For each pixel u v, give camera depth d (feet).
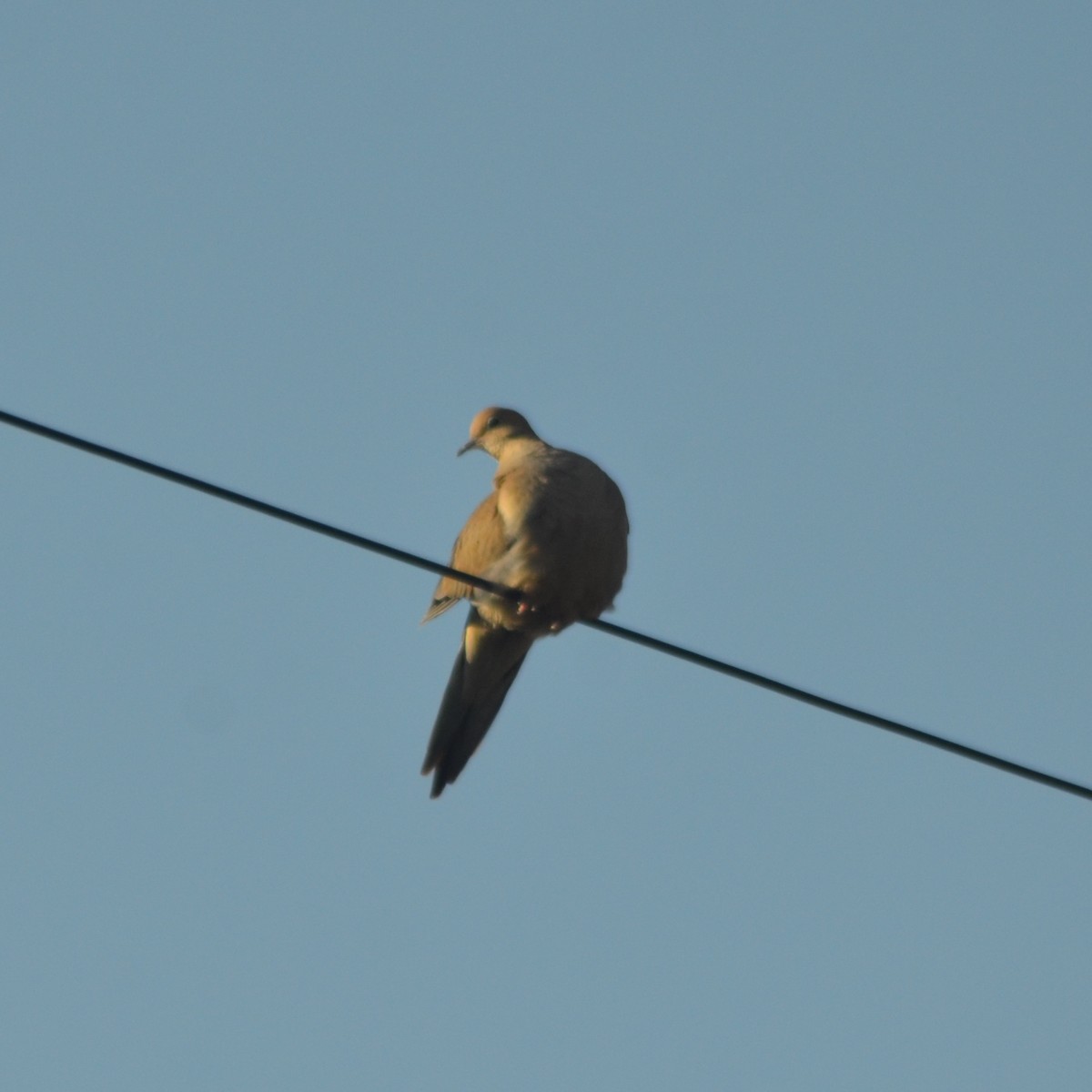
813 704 36.52
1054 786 36.06
